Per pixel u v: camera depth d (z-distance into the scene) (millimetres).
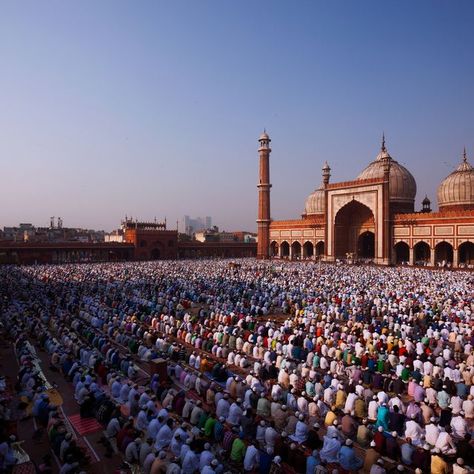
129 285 19109
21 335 9508
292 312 13992
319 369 8320
